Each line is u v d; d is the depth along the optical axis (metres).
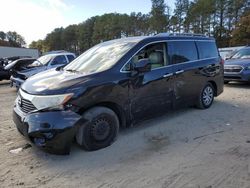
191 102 7.14
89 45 121.25
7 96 11.77
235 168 4.20
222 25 73.88
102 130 5.00
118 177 4.06
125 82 5.29
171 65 6.36
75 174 4.19
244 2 70.25
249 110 7.54
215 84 7.93
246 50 12.54
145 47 5.83
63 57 14.01
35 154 4.90
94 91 4.83
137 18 98.75
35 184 3.93
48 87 4.70
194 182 3.84
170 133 5.79
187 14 77.69
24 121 4.57
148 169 4.26
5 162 4.62
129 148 5.05
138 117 5.65
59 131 4.42
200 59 7.32
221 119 6.71
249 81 11.20
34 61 14.18
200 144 5.17
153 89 5.85
